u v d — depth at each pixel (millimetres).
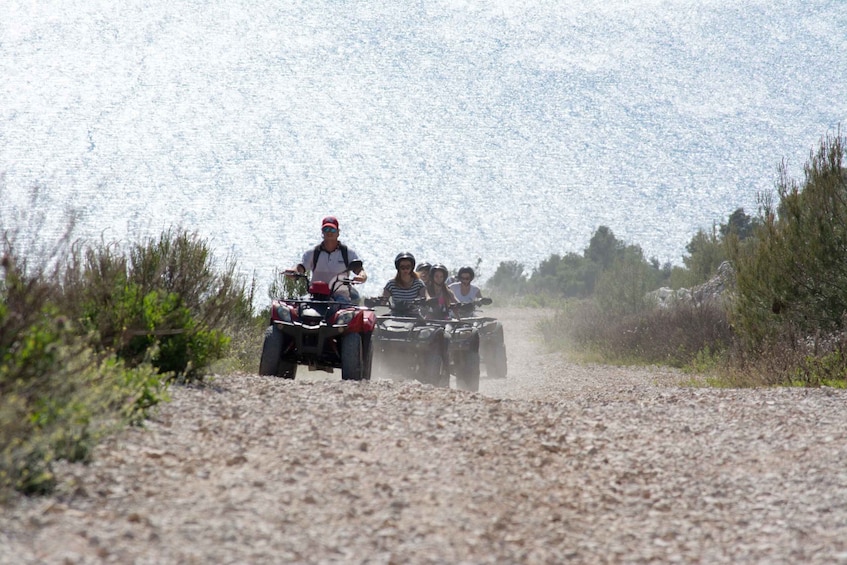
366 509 12656
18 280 14711
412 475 14500
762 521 13477
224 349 23266
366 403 19484
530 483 14867
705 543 12625
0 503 11328
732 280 47656
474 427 18062
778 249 35781
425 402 20000
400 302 32812
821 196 34906
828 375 30375
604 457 16812
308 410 18391
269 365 25922
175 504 12125
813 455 16922
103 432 14219
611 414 20969
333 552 11078
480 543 11906
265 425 16812
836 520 13320
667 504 14242
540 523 13016
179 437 15383
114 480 12750
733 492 14914
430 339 30453
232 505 12266
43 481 12109
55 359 13297
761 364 32844
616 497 14555
